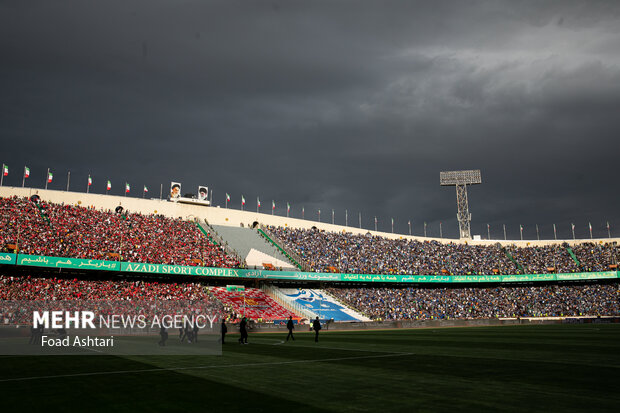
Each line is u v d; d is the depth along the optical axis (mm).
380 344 38000
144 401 14117
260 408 13070
